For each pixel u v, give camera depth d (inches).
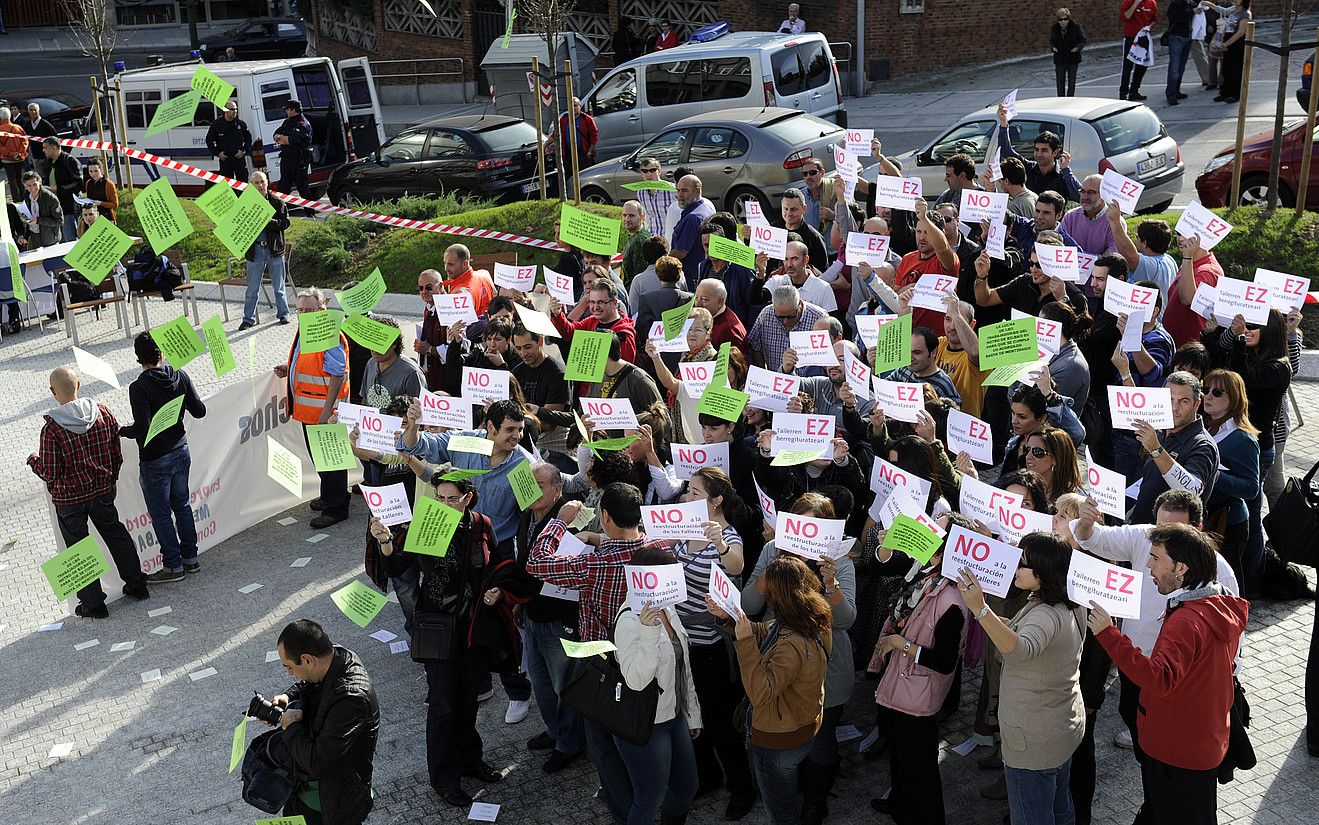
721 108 799.1
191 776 266.5
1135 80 889.5
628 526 232.2
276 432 390.0
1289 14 494.0
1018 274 369.4
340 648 214.1
